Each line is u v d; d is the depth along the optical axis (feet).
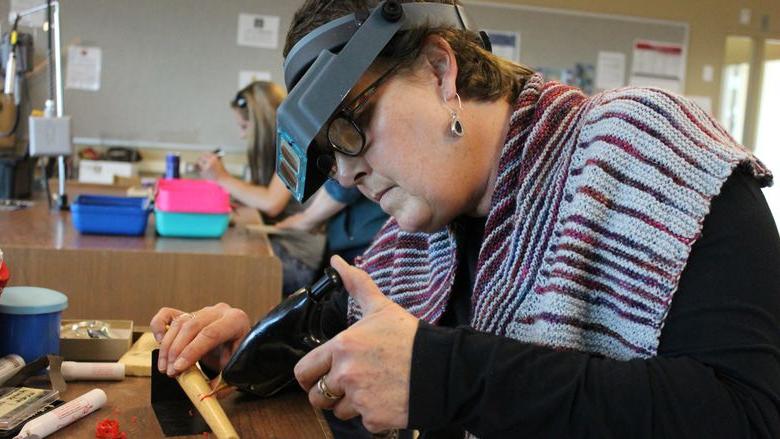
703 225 2.28
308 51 2.63
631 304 2.33
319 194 8.21
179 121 13.89
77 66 13.41
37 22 8.98
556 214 2.58
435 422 2.24
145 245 5.40
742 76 16.22
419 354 2.23
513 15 14.93
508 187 2.72
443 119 2.60
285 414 2.85
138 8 13.52
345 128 2.57
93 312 5.07
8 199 8.41
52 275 4.97
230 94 13.98
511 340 2.31
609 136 2.47
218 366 3.10
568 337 2.39
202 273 5.26
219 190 6.31
